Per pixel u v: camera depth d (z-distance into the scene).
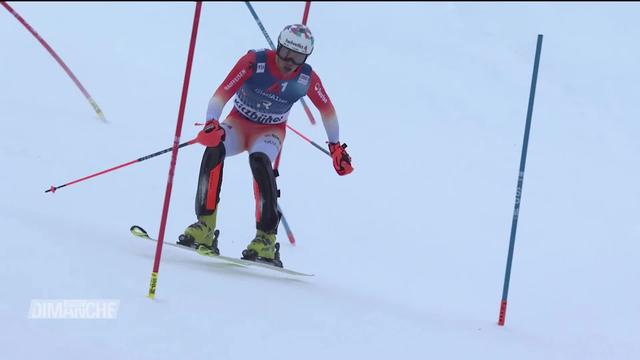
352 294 21.89
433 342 19.00
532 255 28.66
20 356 14.34
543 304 24.05
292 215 29.84
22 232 19.84
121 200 26.64
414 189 34.50
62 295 16.95
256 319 18.09
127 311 16.91
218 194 21.86
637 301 25.16
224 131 21.08
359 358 17.27
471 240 29.70
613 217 33.22
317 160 36.62
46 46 35.72
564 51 53.81
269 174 22.14
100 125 35.25
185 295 18.42
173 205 27.53
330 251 26.78
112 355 15.07
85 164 29.47
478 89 48.53
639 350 20.91
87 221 23.22
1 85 38.12
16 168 26.83
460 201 33.72
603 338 21.52
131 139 34.25
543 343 20.39
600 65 51.62
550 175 37.47
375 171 36.03
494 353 18.98
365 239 28.56
